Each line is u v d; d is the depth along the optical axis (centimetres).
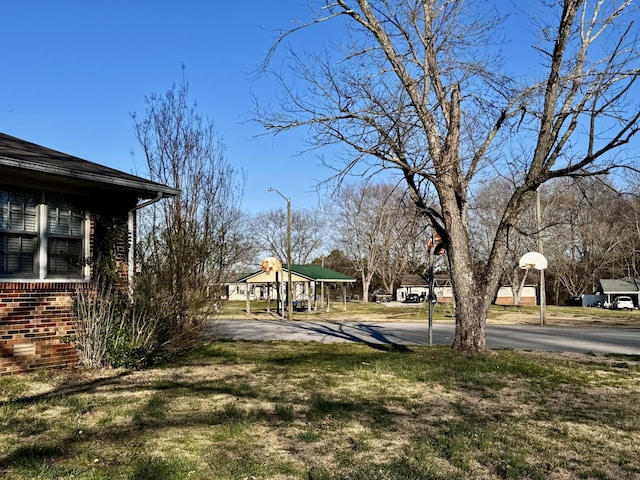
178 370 1055
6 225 986
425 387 912
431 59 1179
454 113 1172
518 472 504
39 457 523
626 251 5550
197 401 780
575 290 5922
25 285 987
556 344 1716
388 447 579
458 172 1202
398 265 6462
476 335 1233
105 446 565
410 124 1142
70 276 1084
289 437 611
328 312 3934
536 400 832
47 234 1049
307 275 3700
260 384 916
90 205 1130
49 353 1019
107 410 719
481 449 574
